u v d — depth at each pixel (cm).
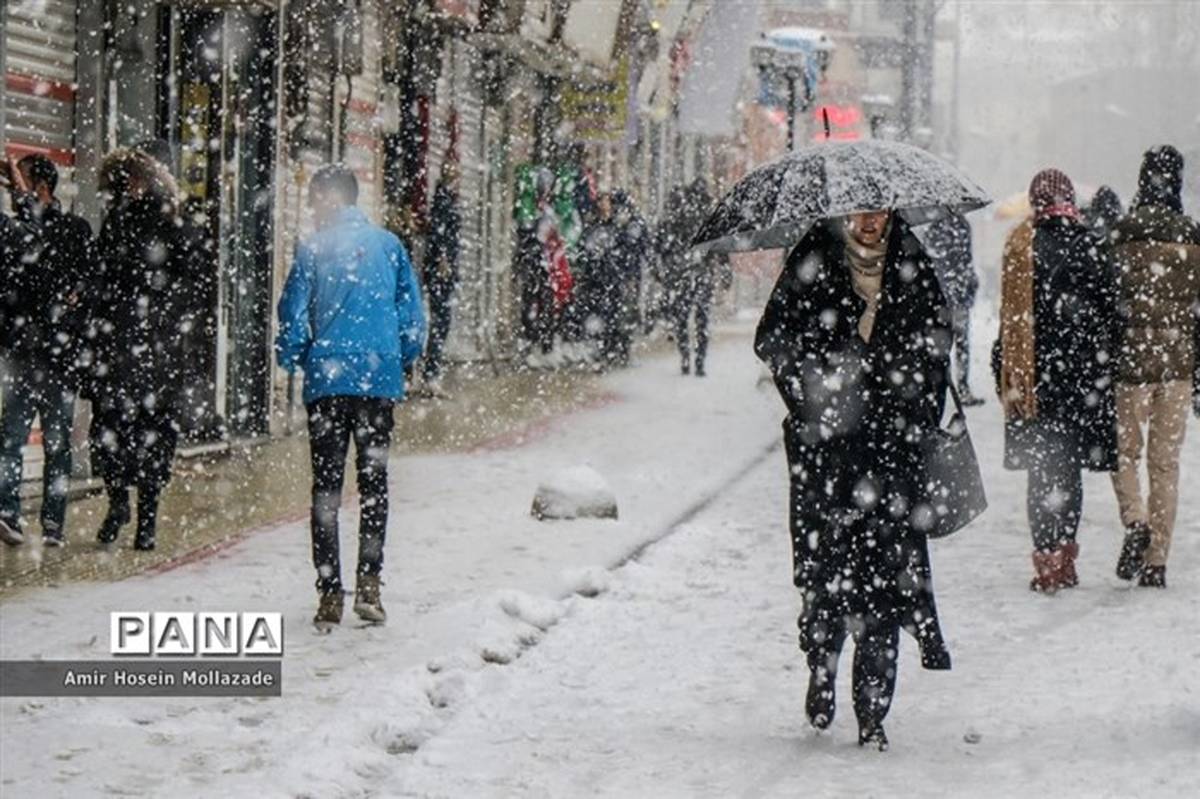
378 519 2245
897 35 14588
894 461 1742
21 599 2333
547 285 6444
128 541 2778
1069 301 2484
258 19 4153
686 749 1736
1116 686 1973
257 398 4162
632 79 7512
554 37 6506
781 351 1741
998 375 2583
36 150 3291
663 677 2033
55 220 2638
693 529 3038
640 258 6569
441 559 2719
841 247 1745
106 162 2684
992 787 1602
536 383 5778
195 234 2689
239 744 1714
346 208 2247
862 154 1738
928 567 1755
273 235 4178
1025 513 3288
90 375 2677
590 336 6506
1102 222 4009
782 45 6256
